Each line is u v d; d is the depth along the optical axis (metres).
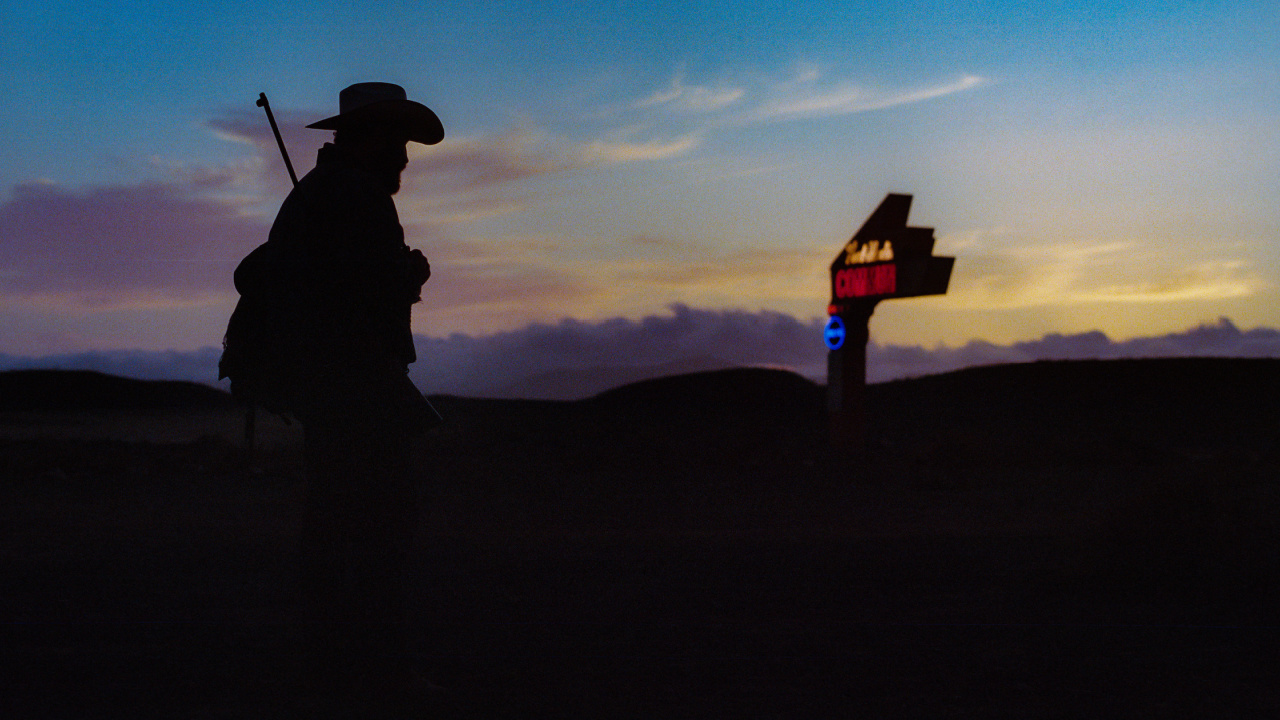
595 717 3.08
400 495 3.32
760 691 3.40
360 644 3.28
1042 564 6.35
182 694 3.30
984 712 3.18
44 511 9.58
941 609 4.92
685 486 13.55
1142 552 5.48
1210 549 5.45
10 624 4.42
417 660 3.75
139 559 6.45
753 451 18.16
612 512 10.27
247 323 3.38
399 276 3.24
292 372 3.24
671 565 6.36
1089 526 6.05
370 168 3.43
